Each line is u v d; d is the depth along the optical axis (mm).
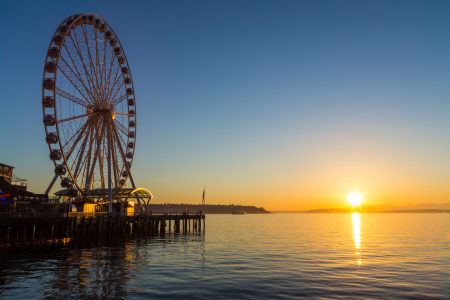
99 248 47688
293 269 34250
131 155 79562
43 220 49406
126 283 27250
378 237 76125
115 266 34250
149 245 53312
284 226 132875
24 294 23812
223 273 31844
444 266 36719
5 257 38844
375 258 42312
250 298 23719
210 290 25594
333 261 39656
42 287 25625
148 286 26438
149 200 83562
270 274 31641
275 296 24281
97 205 70125
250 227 122938
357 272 33000
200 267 34719
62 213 51000
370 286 27375
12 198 58938
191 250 48188
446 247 55312
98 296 23547
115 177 71688
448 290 26250
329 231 98875
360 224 154750
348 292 25484
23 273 30297
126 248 48406
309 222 184875
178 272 31969
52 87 55875
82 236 51594
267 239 68688
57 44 56281
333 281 29016
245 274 31531
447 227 123438
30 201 60844
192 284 27344
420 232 94250
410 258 42469
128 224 72125
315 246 55812
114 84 69438
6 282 27062
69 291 24641
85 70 62219
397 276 31266
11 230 51250
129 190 73312
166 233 81562
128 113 80125
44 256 39719
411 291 25891
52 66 55750
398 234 86000
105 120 66812
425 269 34875
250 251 48031
